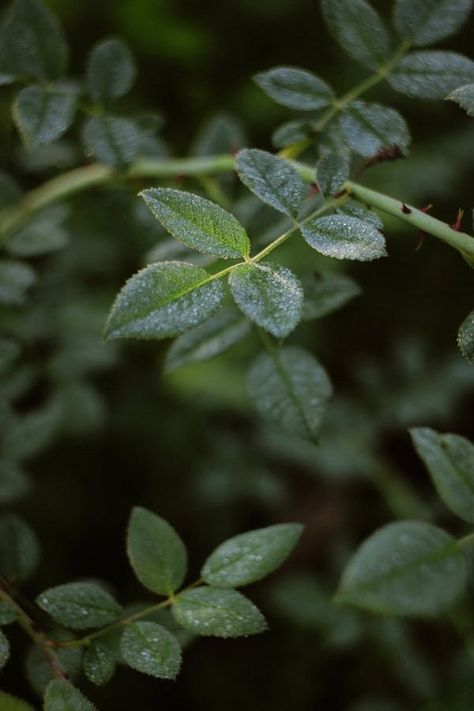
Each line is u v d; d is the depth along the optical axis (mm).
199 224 490
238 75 1016
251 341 964
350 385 1092
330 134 561
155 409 931
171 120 968
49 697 495
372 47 555
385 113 552
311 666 887
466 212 1034
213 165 610
